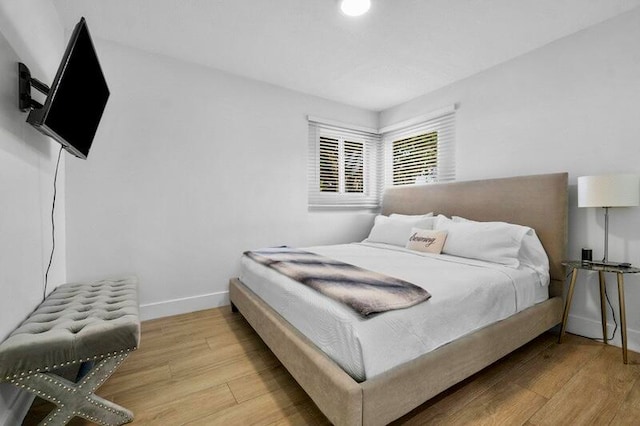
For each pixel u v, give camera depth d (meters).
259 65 2.70
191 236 2.68
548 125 2.33
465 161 2.93
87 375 1.18
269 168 3.10
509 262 2.05
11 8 1.27
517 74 2.52
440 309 1.38
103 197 2.29
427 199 3.18
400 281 1.53
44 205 1.65
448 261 2.20
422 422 1.27
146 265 2.48
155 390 1.51
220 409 1.37
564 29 2.13
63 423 1.16
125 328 1.20
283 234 3.22
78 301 1.52
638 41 1.89
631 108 1.93
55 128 1.27
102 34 2.22
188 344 2.03
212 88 2.75
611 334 2.05
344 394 1.04
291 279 1.73
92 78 1.59
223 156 2.83
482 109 2.78
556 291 2.16
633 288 1.96
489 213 2.60
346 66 2.71
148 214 2.48
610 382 1.57
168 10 1.95
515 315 1.77
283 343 1.50
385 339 1.17
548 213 2.21
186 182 2.64
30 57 1.49
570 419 1.30
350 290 1.39
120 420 1.26
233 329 2.28
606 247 1.98
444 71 2.79
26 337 1.08
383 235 3.12
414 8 1.90
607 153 2.03
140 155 2.44
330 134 3.62
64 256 2.11
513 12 1.94
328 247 2.95
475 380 1.60
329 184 3.64
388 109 3.84
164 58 2.52
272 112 3.11
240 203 2.94
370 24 2.08
